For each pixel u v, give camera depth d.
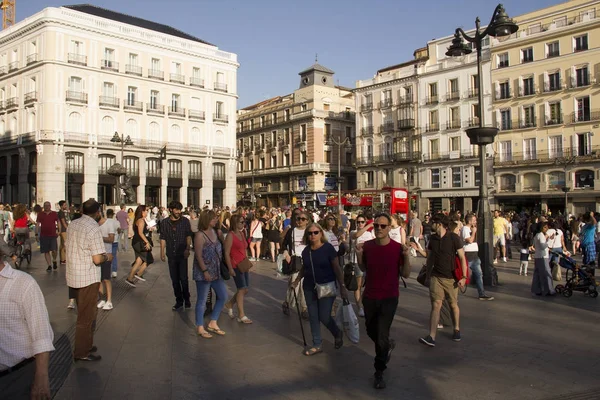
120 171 31.12
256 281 13.32
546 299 10.73
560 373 5.87
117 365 6.03
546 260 11.12
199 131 54.72
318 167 61.75
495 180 46.09
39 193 44.97
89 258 6.20
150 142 50.59
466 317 8.91
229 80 57.25
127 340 7.16
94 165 47.12
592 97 40.44
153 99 51.56
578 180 41.22
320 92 62.94
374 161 55.94
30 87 46.94
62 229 15.71
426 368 6.05
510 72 45.25
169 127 52.38
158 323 8.24
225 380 5.59
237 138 77.06
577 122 41.25
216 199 57.00
